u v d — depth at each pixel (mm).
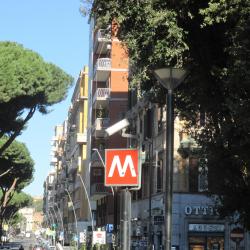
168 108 14281
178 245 39500
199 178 40188
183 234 39781
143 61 18250
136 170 12938
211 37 18719
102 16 18828
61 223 132250
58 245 72062
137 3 17500
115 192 23297
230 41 17531
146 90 21172
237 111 15898
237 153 17922
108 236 50719
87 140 91125
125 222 12477
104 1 18391
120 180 12938
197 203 40094
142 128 49344
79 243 81562
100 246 52969
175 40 17328
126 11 17750
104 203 71125
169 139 14055
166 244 13406
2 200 84312
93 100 75125
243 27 15938
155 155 44094
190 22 18062
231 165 19672
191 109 21344
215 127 19969
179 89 20281
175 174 39969
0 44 43188
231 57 17094
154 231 42875
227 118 18641
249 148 17406
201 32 18484
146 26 17438
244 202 20391
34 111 43562
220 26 17984
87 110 96625
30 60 41781
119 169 12969
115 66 67500
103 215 71938
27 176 75000
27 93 40500
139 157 13016
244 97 16484
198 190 40188
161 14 16984
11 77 39344
